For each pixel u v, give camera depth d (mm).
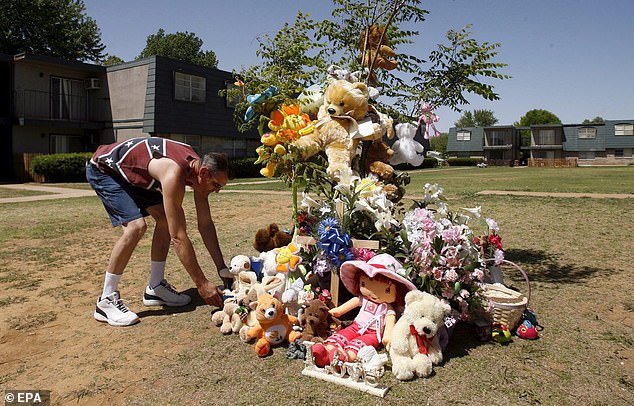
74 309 4320
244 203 13125
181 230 3842
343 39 5484
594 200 13094
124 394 2801
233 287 4211
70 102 25125
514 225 9016
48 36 39125
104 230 8773
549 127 67562
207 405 2648
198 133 25625
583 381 2879
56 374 3062
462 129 72750
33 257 6508
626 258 6203
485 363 3117
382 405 2598
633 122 63250
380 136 4266
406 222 3674
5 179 23344
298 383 2865
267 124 4402
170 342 3545
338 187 3844
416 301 2979
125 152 3971
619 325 3803
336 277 3748
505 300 3510
